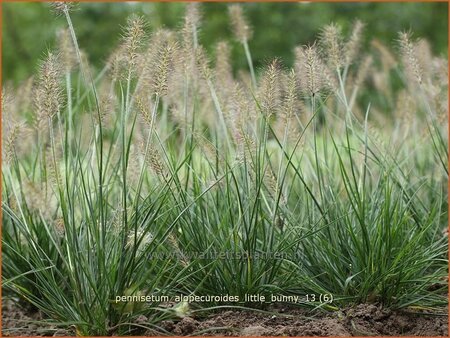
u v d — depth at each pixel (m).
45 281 3.52
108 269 3.36
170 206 3.62
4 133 3.92
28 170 4.67
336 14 12.49
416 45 4.77
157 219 3.64
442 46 11.95
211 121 4.77
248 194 3.69
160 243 3.38
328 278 3.81
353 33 4.71
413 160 4.94
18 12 12.43
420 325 3.54
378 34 12.09
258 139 3.87
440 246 3.81
